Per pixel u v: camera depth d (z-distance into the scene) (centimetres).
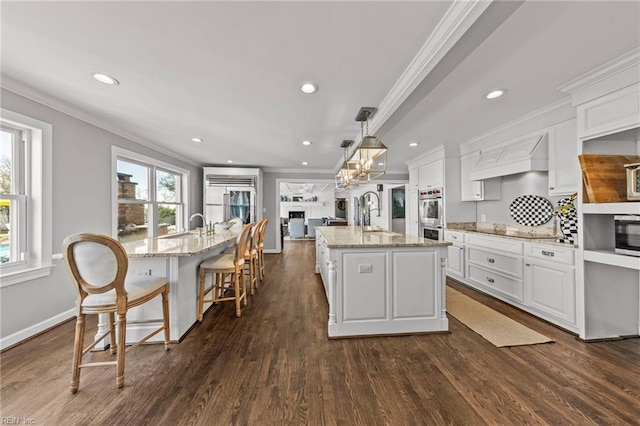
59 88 232
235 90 235
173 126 335
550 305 258
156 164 448
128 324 224
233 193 607
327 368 188
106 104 266
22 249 238
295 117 301
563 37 161
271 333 244
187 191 554
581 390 163
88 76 212
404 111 246
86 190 302
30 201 245
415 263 245
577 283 232
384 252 242
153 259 229
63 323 264
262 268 438
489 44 167
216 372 183
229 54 181
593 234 227
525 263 287
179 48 174
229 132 360
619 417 142
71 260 164
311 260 602
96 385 169
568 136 267
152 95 246
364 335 239
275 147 443
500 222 399
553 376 177
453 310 296
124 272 169
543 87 228
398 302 243
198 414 145
